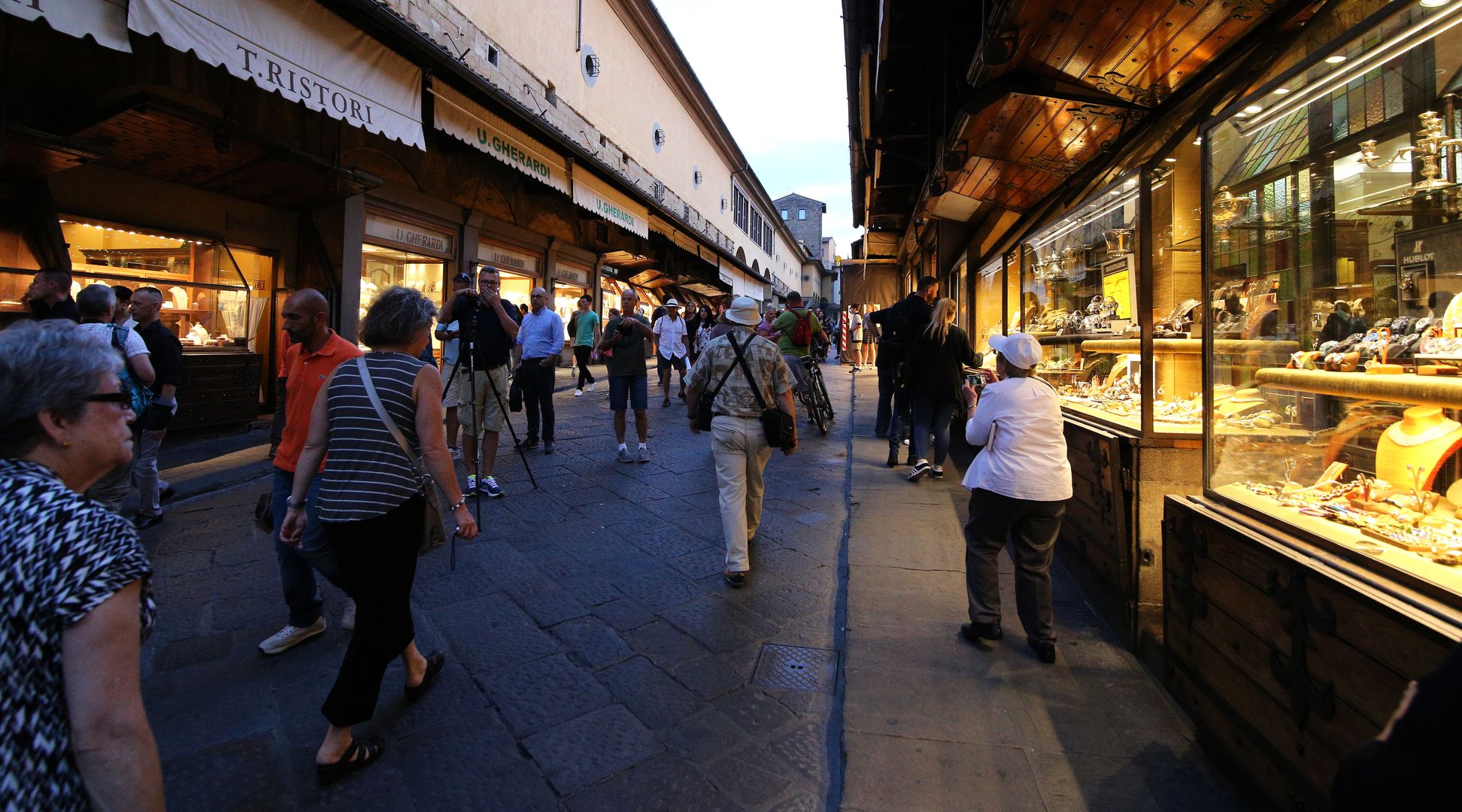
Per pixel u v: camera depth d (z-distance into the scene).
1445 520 1.80
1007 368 3.11
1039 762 2.29
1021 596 3.00
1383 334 2.25
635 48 16.44
